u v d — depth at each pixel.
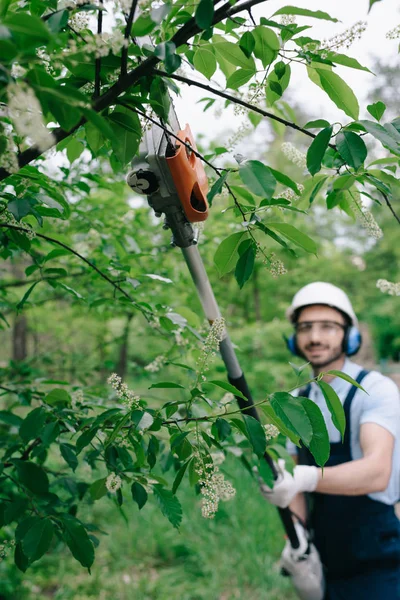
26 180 1.05
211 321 1.34
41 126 0.62
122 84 0.80
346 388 1.96
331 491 1.67
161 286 2.27
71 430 1.11
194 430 1.01
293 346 2.30
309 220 5.39
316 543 1.99
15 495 1.20
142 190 0.95
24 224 1.04
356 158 0.83
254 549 3.50
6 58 0.58
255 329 4.58
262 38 0.88
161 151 0.92
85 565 0.95
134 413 0.91
